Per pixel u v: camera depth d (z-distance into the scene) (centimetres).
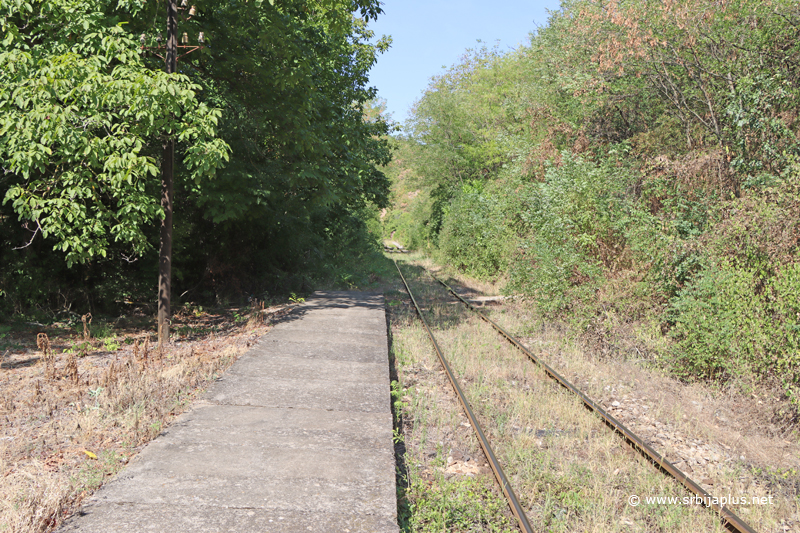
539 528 421
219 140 901
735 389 736
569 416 646
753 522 438
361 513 380
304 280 1794
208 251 1548
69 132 804
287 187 1502
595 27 1388
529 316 1254
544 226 1298
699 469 537
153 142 1158
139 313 1323
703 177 1052
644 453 537
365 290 1928
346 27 1332
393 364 882
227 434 512
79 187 880
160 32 1070
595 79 1409
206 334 1095
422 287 2036
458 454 548
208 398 620
